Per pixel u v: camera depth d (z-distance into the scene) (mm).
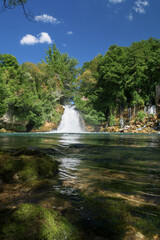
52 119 33094
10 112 27547
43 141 8656
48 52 53000
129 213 1262
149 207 1371
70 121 37969
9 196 1574
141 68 33125
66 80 49688
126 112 38188
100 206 1373
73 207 1346
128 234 1000
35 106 28922
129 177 2287
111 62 35875
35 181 2082
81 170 2678
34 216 1076
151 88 35438
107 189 1796
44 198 1526
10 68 31547
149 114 33375
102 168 2814
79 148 5641
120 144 7316
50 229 990
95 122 36875
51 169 2529
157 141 9242
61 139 10547
